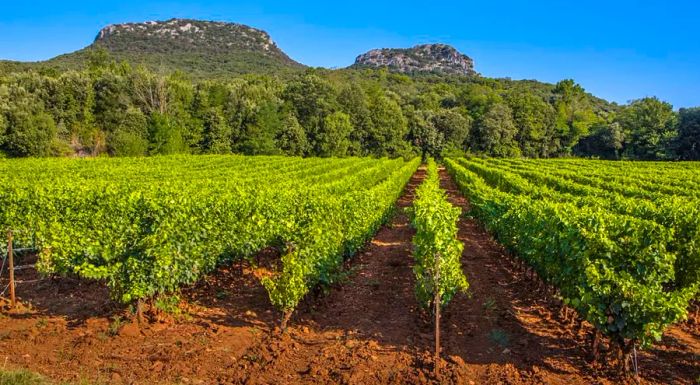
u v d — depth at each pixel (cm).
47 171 3203
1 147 5806
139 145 6656
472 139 10662
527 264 1253
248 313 1017
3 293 1073
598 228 845
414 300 1120
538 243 1057
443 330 934
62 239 1023
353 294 1166
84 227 1186
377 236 1967
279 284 880
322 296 1116
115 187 1698
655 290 726
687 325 969
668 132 8850
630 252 771
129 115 7212
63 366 739
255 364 759
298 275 887
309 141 8919
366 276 1334
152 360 765
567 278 873
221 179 2627
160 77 8012
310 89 9369
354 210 1389
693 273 1005
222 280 1253
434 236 949
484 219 1892
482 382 722
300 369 753
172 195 1329
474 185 2592
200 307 1043
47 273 1122
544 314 1027
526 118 10606
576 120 11331
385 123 9550
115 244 943
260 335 895
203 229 1094
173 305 959
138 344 830
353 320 991
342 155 8888
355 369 740
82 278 1193
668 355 822
